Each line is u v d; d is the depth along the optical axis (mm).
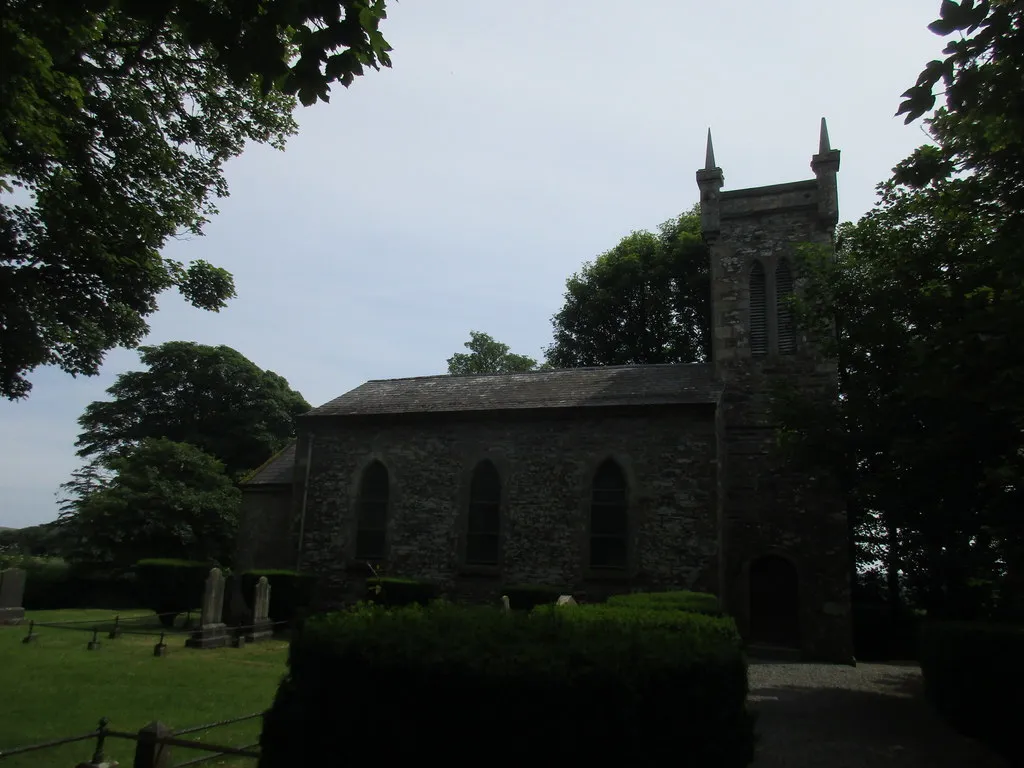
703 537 18531
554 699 5016
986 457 10984
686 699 5113
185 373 42406
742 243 22141
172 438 41344
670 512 18938
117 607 29359
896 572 23234
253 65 4965
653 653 5238
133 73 13203
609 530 19438
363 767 5277
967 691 9414
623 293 35656
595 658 5129
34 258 15148
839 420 14477
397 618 6242
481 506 20812
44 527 44500
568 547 19547
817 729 9930
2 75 5676
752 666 17047
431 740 5164
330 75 5098
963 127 9109
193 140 15750
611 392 21109
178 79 14500
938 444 11219
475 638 5625
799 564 19125
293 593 20422
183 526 29859
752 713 5887
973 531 12336
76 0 4844
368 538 21672
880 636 23062
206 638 17250
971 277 10312
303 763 5426
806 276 17969
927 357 8625
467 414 21266
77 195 13242
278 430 43406
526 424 20828
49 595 29500
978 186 9430
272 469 24891
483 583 20078
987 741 9000
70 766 7785
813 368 20547
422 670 5258
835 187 21375
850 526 22078
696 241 33781
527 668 5113
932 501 12523
